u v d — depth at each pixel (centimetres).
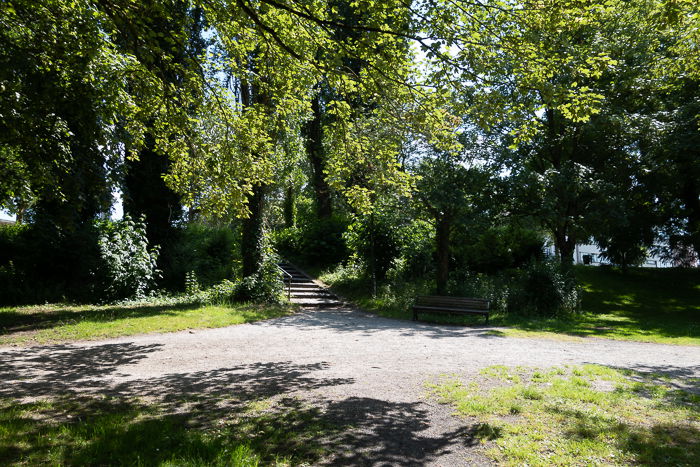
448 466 379
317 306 1623
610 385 620
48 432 417
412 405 530
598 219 1667
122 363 741
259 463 377
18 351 820
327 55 705
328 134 892
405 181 958
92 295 1477
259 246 1597
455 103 754
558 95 676
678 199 2198
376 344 932
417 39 647
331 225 2400
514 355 835
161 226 1877
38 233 1487
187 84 769
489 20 697
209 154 806
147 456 371
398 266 1892
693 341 1105
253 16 597
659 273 2425
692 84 1784
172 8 724
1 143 844
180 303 1474
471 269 2192
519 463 381
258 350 857
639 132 1688
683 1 738
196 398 548
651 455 393
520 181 1683
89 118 842
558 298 1589
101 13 714
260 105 838
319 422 471
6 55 727
